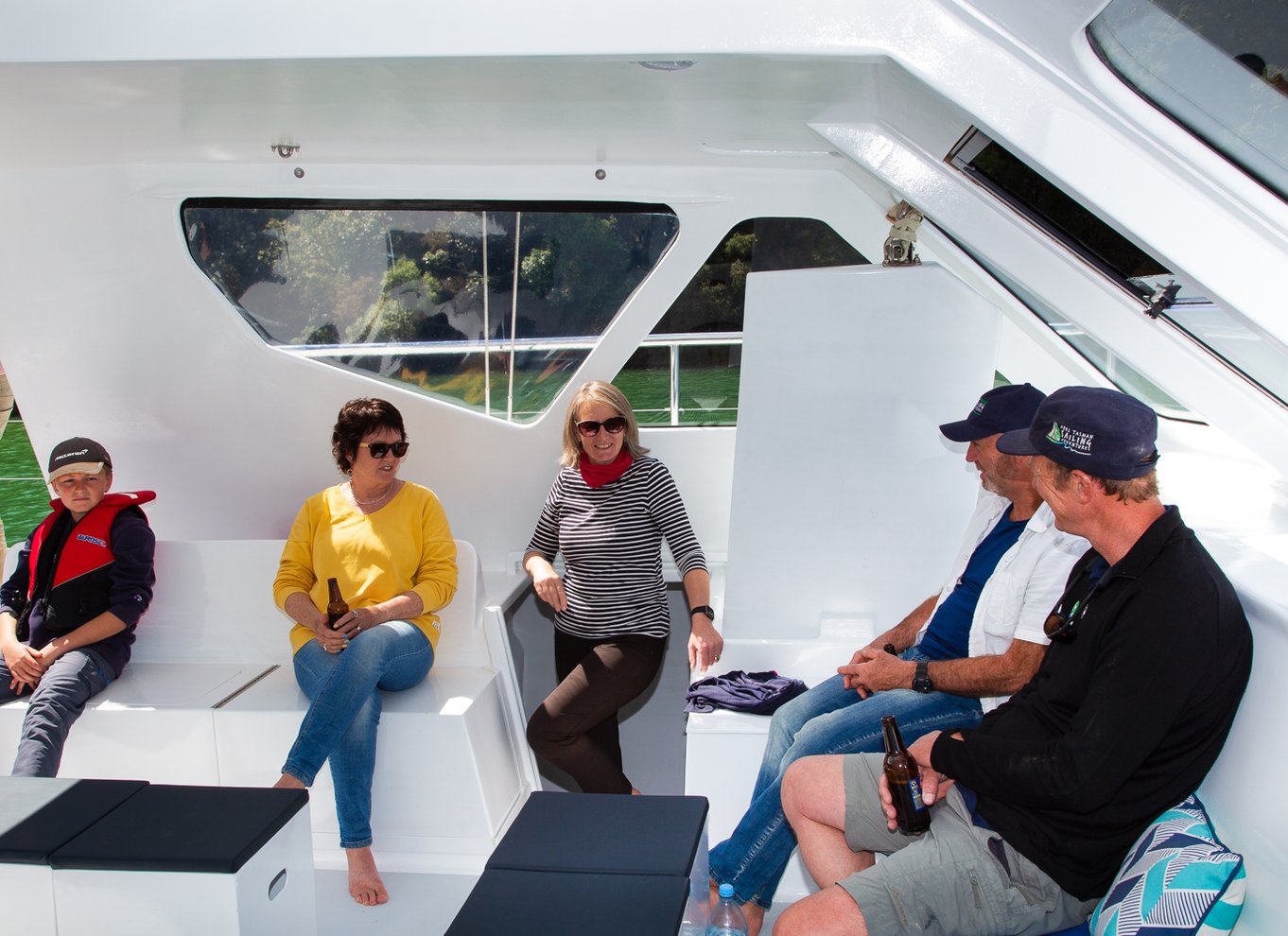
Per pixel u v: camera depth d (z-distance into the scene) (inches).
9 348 141.5
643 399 141.2
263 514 149.3
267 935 78.0
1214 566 71.6
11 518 278.5
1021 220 91.4
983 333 113.4
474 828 117.0
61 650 122.0
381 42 74.9
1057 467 73.4
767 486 119.1
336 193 133.3
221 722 119.4
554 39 73.0
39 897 75.4
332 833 119.6
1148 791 71.7
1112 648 70.6
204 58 76.0
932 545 118.3
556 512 129.9
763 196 130.6
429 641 123.2
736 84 87.3
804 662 120.0
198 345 141.1
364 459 121.1
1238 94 60.5
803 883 109.7
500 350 139.9
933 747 78.5
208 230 136.6
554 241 134.5
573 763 119.9
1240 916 68.5
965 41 68.7
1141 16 59.4
